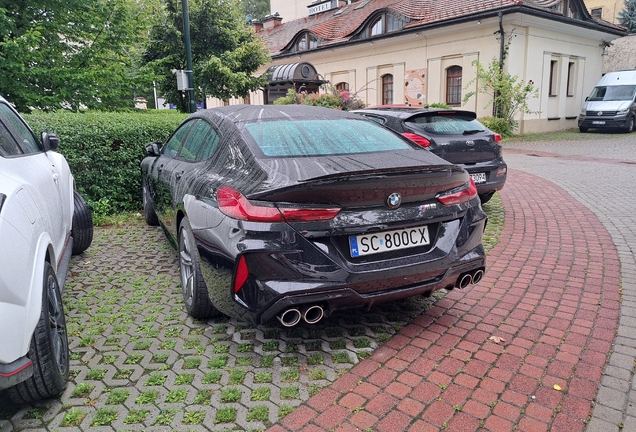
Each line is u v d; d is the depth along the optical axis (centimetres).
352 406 259
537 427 240
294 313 280
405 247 301
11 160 303
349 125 386
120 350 322
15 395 247
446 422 245
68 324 362
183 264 378
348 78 2608
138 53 1496
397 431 239
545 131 2141
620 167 1135
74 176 688
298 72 1938
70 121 681
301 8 4119
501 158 678
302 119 384
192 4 1778
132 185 732
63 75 1082
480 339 329
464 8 2012
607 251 518
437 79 2152
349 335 338
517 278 443
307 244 273
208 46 1888
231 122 374
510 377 282
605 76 2180
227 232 286
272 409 257
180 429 243
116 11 1209
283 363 303
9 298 212
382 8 2317
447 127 657
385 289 294
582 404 256
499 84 1848
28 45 1038
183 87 1309
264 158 316
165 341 334
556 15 1928
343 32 2633
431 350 315
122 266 495
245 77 1880
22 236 234
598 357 302
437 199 311
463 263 320
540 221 660
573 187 902
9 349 211
